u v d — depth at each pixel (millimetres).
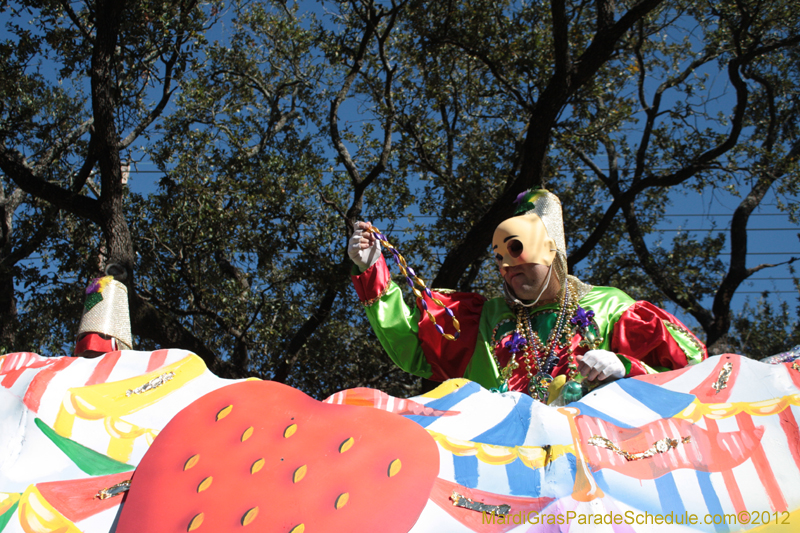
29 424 1907
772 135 13523
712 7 12016
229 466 1726
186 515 1630
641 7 8898
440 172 12602
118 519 1674
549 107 8922
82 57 10602
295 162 12133
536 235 3162
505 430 1824
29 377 2014
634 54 13328
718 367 2076
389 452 1714
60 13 10898
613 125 11570
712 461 1817
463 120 13172
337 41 12922
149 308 9617
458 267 9430
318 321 11500
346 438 1761
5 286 12258
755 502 1744
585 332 3090
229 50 13484
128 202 11922
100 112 9359
